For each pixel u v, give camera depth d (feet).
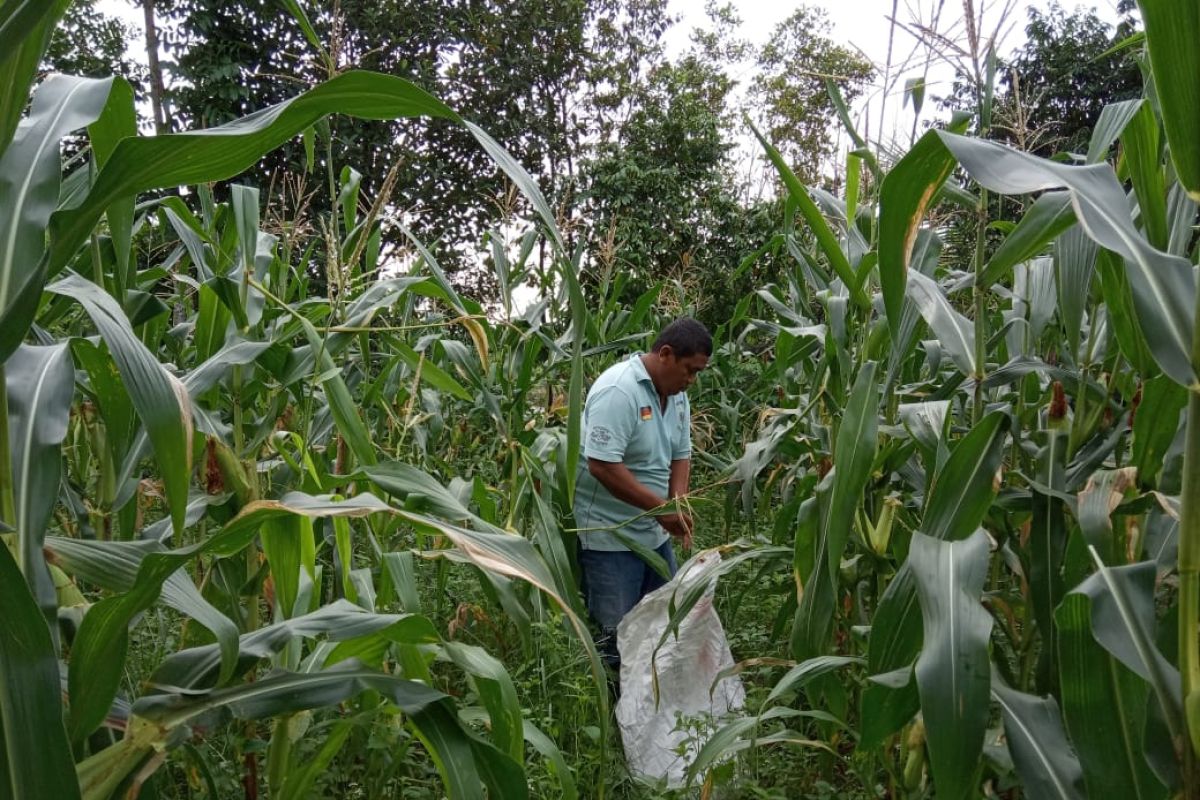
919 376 13.00
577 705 11.12
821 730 9.35
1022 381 8.97
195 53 34.06
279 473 10.48
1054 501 6.95
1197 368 4.18
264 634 5.25
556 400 17.78
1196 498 4.31
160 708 4.56
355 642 6.00
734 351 22.29
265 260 9.87
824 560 8.46
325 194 34.73
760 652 13.28
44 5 3.23
